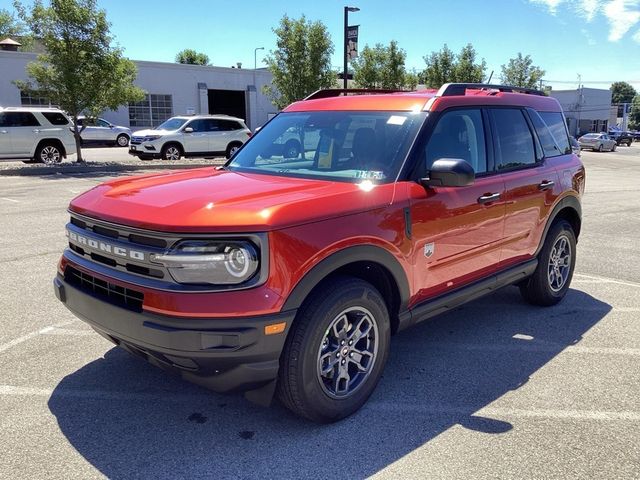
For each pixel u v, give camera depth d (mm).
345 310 3266
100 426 3346
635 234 9438
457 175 3553
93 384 3869
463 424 3416
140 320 2945
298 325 3080
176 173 4227
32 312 5211
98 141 31562
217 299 2830
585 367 4242
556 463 3029
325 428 3357
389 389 3867
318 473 2926
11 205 11219
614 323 5184
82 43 18750
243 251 2850
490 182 4316
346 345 3371
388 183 3588
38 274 6418
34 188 13859
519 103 4961
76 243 3490
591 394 3818
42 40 18812
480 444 3203
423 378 4043
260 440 3223
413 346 4637
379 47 30125
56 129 19516
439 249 3861
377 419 3465
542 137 5184
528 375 4102
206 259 2828
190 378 3105
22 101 30875
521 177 4672
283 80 23750
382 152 3814
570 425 3416
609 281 6578
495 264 4551
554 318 5312
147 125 36219
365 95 4512
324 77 23781
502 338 4812
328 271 3104
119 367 4129
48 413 3484
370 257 3324
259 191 3326
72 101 19172
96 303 3207
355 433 3305
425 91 4559
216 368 2922
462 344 4680
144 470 2934
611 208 12531
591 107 71062
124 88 20125
